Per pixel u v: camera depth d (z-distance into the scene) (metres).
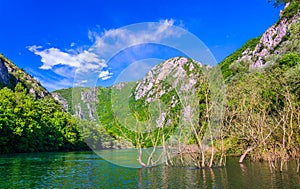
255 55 72.81
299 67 26.31
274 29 69.44
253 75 30.55
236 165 20.81
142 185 14.60
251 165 20.55
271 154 21.02
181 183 14.61
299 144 21.38
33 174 19.80
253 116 23.53
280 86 25.44
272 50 61.94
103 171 20.50
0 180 17.23
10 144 48.62
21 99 55.91
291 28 30.91
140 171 18.23
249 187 13.12
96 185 15.21
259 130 22.56
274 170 17.67
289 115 21.89
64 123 64.19
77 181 16.62
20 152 50.75
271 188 12.75
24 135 51.22
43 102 78.44
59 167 24.23
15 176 18.88
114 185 15.02
